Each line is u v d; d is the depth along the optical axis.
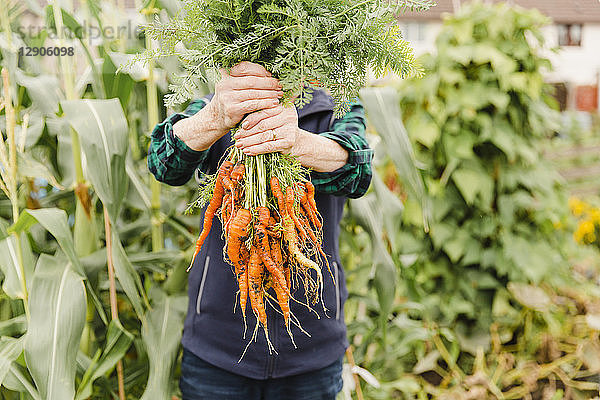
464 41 2.28
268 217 0.96
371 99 1.46
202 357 1.21
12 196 1.33
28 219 1.26
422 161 2.39
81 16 1.66
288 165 0.98
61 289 1.27
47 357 1.18
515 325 2.46
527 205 2.31
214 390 1.23
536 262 2.29
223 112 0.98
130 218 1.87
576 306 2.60
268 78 0.94
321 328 1.20
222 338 1.20
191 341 1.24
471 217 2.40
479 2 2.35
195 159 1.11
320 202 1.18
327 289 1.20
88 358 1.45
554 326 2.34
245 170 0.99
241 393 1.23
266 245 0.96
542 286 2.50
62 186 1.48
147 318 1.46
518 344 2.44
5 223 1.46
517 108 2.32
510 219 2.32
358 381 1.62
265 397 1.25
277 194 0.96
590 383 2.21
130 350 1.79
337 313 1.24
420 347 2.19
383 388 1.88
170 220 1.62
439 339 2.24
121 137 1.29
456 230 2.38
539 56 2.33
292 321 1.12
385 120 1.45
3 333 1.39
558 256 2.46
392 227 1.60
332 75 0.96
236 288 1.17
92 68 1.46
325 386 1.26
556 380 2.30
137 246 1.86
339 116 1.03
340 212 1.27
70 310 1.24
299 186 1.01
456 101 2.25
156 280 1.75
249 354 1.18
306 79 0.94
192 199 1.68
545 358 2.34
